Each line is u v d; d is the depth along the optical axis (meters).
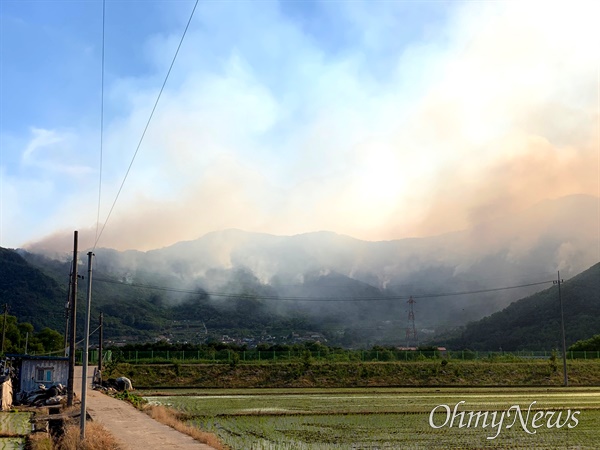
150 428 35.25
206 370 86.50
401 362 93.19
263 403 56.53
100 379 73.56
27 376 61.09
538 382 86.50
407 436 34.94
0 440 32.47
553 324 191.88
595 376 89.06
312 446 31.47
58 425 39.38
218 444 28.95
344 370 87.88
